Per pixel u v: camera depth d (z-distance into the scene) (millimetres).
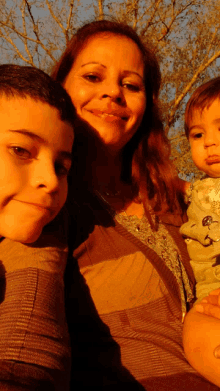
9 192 309
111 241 493
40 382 266
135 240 500
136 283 475
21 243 351
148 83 669
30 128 316
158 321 473
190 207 618
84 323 465
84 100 559
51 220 365
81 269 476
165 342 451
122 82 575
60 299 338
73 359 454
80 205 511
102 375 435
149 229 536
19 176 312
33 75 344
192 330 436
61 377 290
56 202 335
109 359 444
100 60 559
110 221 512
